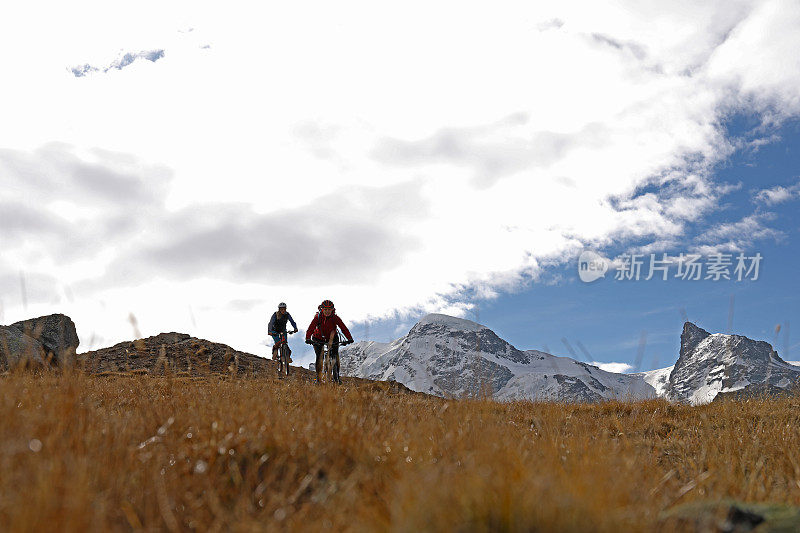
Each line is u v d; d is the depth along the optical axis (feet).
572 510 10.36
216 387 26.11
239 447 16.05
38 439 14.34
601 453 17.37
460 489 11.33
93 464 13.69
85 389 21.52
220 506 13.37
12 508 10.50
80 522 10.48
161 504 12.52
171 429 17.35
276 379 31.68
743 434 27.96
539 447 18.76
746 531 11.14
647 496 14.10
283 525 12.49
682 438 28.99
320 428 17.57
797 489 17.47
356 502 12.89
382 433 18.69
